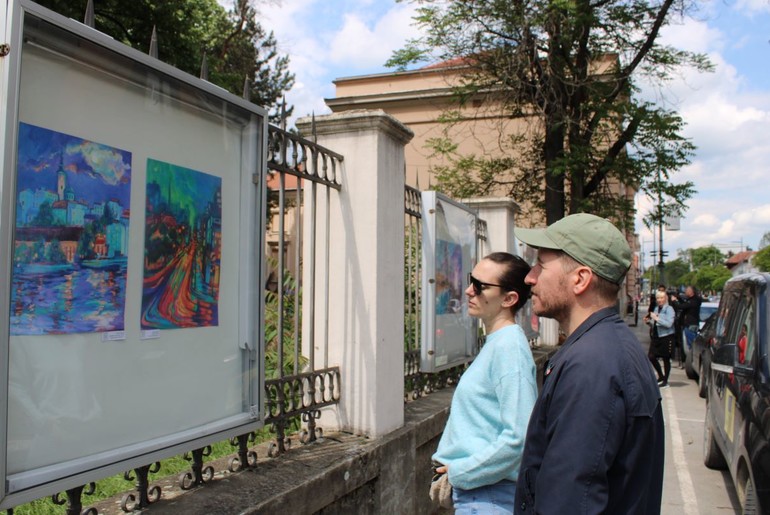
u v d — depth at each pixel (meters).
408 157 22.50
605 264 1.74
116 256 2.02
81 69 1.90
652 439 1.53
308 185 3.87
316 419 3.60
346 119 3.68
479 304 2.52
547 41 12.31
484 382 2.35
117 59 2.00
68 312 1.86
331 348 3.70
